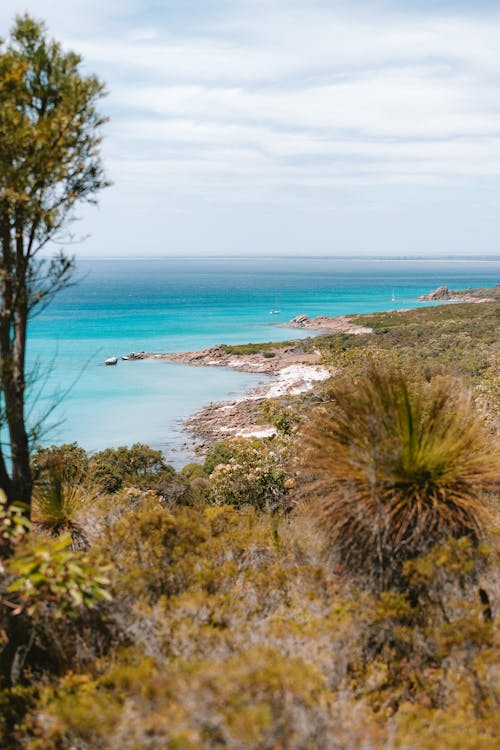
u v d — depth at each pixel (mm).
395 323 89812
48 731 3012
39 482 5074
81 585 3559
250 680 2686
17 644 3998
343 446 4773
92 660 3809
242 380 55062
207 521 5719
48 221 4180
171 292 191125
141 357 66562
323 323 100938
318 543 4863
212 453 25562
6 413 4312
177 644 3617
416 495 4352
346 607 3873
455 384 5227
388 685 3613
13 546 4105
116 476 17344
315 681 3078
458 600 3973
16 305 4320
